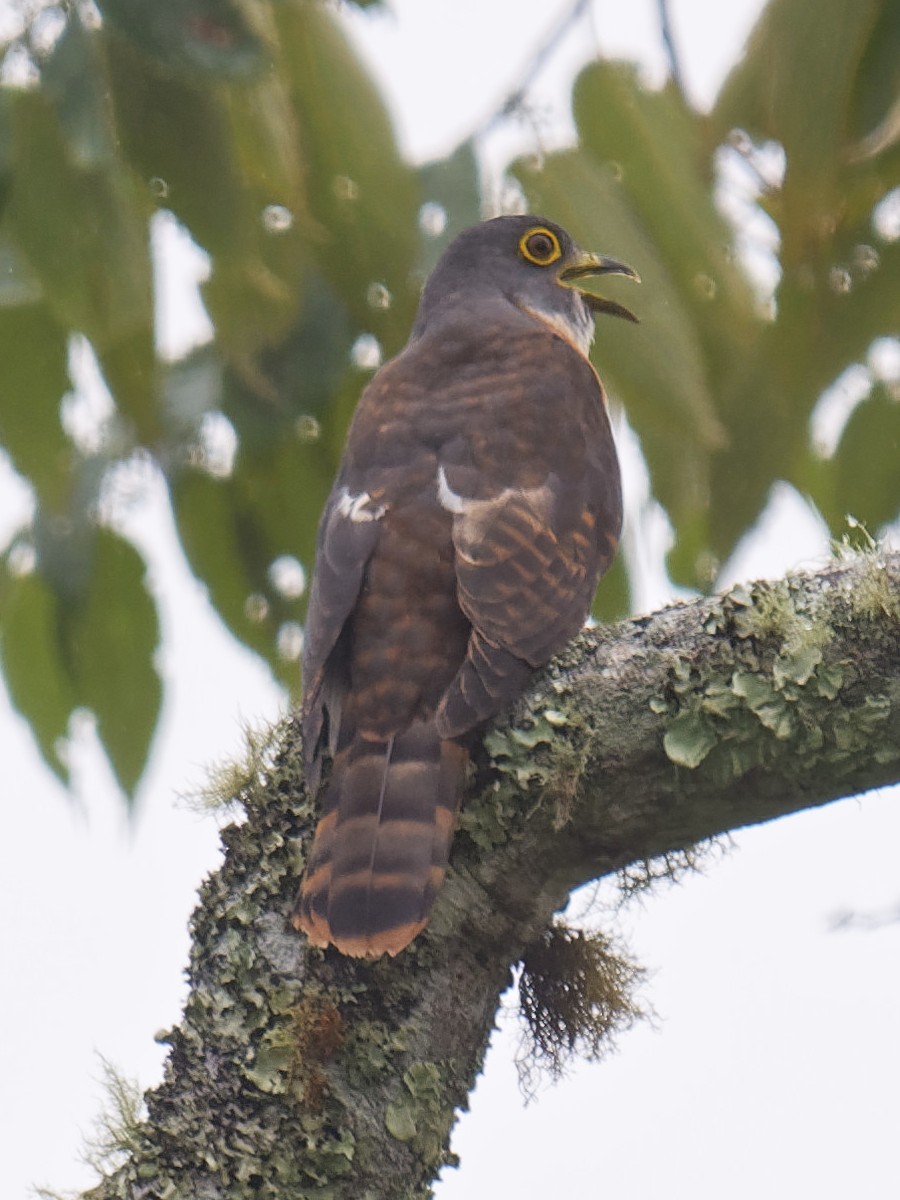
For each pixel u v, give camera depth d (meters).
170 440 10.08
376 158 9.27
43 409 9.98
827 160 8.83
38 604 10.59
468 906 7.42
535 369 9.95
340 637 8.34
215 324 9.80
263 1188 7.01
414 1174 7.16
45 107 8.70
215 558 10.38
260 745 7.96
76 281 8.87
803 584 7.26
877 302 9.84
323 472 10.34
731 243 9.76
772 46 8.80
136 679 10.29
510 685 7.59
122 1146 7.15
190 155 8.72
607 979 8.15
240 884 7.54
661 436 10.03
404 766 7.57
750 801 7.24
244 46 8.08
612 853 7.44
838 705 7.06
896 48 8.82
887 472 10.49
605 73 9.62
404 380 9.80
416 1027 7.25
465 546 8.44
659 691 7.27
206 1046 7.22
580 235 9.30
